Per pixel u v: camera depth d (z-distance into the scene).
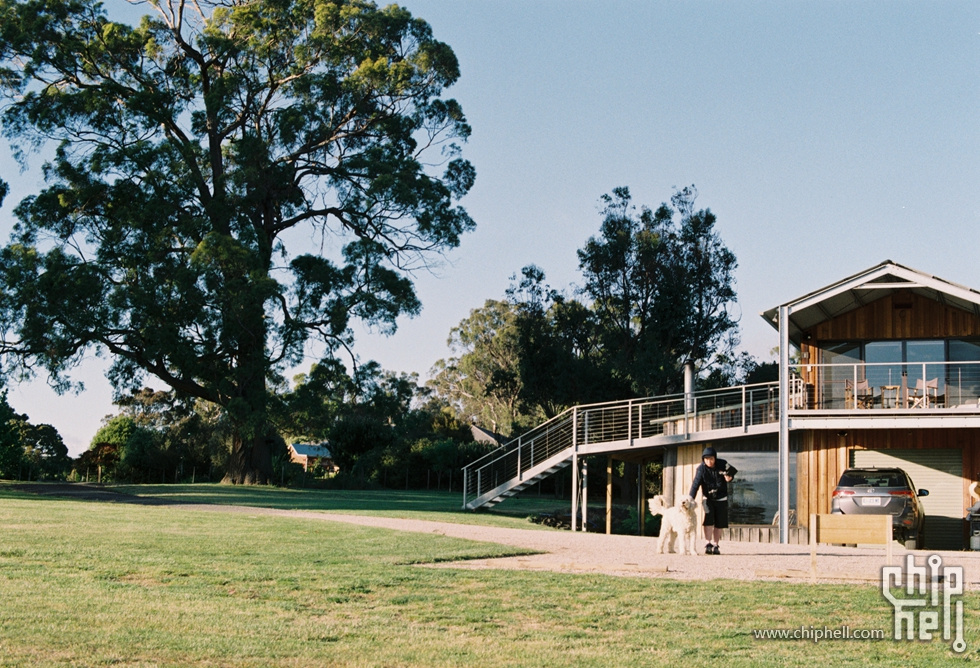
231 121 48.84
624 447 26.98
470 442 67.62
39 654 6.57
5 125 43.59
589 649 7.47
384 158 47.47
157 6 48.69
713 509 15.77
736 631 8.35
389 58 49.84
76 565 11.09
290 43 48.25
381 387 47.94
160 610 8.41
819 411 23.11
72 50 44.72
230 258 41.12
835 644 7.97
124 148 43.09
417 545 14.77
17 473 51.84
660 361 51.91
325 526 18.09
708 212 56.88
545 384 52.50
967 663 7.33
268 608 8.79
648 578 11.56
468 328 88.00
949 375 24.52
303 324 45.19
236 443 48.31
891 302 25.23
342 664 6.75
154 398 66.56
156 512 20.95
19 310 40.72
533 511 31.83
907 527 19.50
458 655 7.13
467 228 49.31
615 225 56.22
